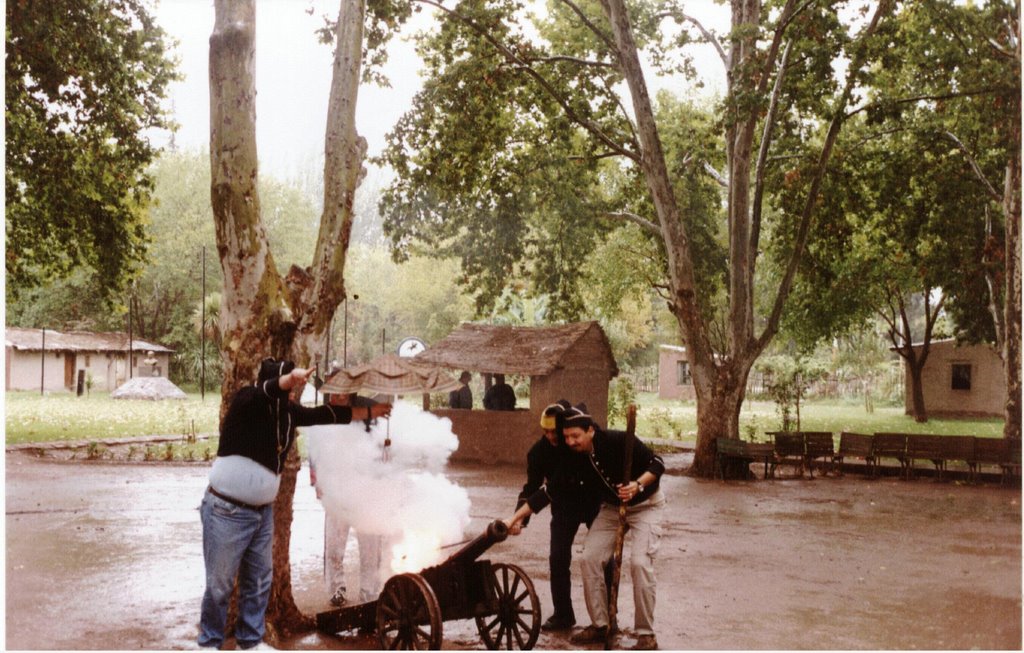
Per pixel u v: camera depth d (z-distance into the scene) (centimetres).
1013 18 2062
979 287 2753
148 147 2188
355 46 730
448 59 2134
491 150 2202
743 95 1795
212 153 657
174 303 6612
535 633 632
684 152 2538
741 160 1986
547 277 2361
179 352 6550
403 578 599
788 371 4797
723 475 1888
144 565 895
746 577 910
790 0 1844
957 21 2092
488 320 4347
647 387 6675
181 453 2003
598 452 666
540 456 705
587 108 2172
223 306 659
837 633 697
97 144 2125
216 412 3684
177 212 6425
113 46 2056
